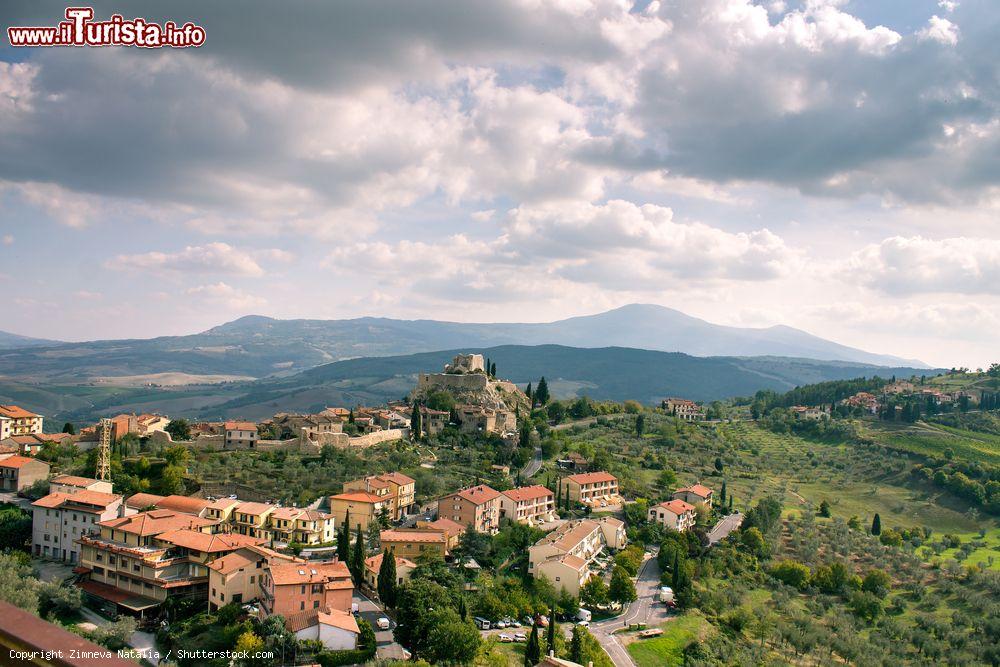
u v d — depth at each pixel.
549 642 127.56
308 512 166.50
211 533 151.00
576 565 162.75
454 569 158.00
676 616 162.25
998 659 156.50
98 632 111.00
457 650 117.38
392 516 189.00
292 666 108.50
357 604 136.62
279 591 118.56
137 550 132.62
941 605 188.62
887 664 151.88
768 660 150.00
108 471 177.75
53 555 148.12
